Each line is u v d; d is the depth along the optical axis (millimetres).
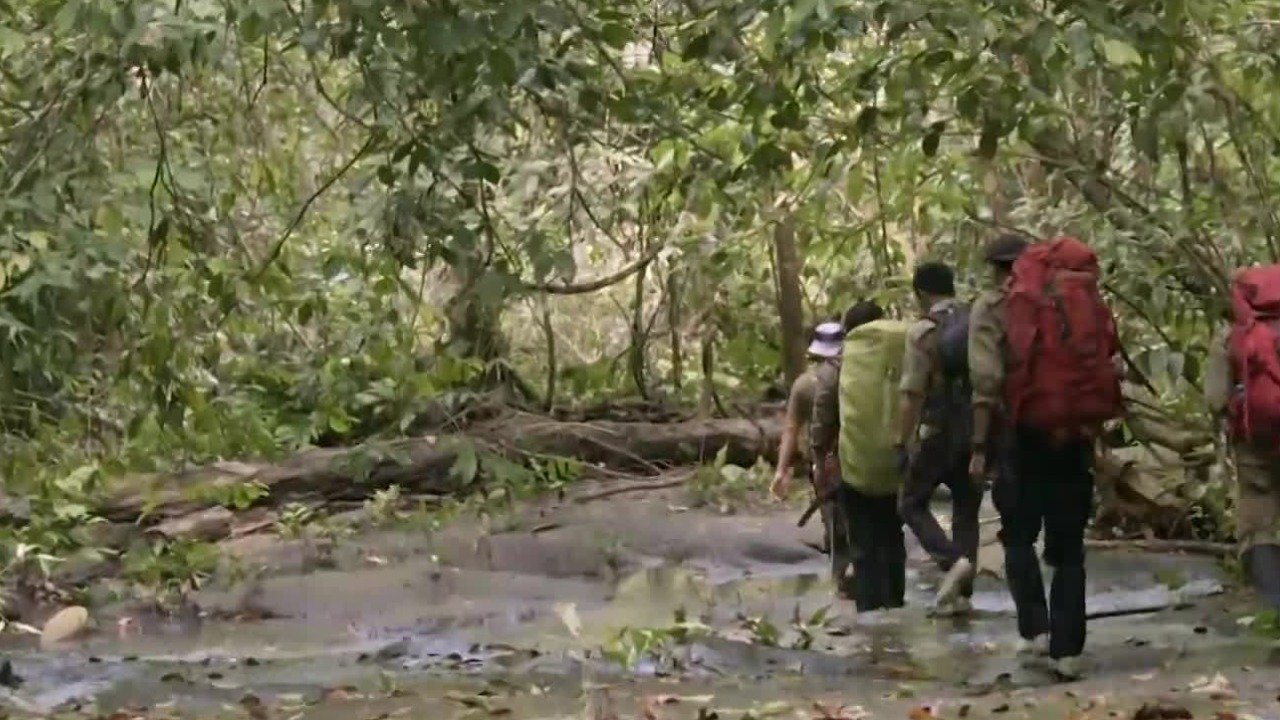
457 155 10320
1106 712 7031
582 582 12203
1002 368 8117
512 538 12992
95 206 10555
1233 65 10617
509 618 10719
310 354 15539
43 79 9914
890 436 9812
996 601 10781
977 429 8172
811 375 11195
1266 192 11031
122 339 11805
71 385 13062
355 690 8320
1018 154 11367
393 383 15297
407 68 8859
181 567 11773
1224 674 8023
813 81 9930
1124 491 12438
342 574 11828
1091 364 7930
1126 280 11031
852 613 10523
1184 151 10992
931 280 9461
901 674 8547
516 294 10367
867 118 9539
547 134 12641
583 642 9727
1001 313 8133
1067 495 8281
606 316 22234
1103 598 10602
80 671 9125
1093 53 9000
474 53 8469
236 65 12344
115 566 12016
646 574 12477
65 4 8938
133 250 11086
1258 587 7988
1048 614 8633
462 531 13305
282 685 8555
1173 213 11047
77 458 13055
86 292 10539
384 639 10172
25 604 11047
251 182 14672
